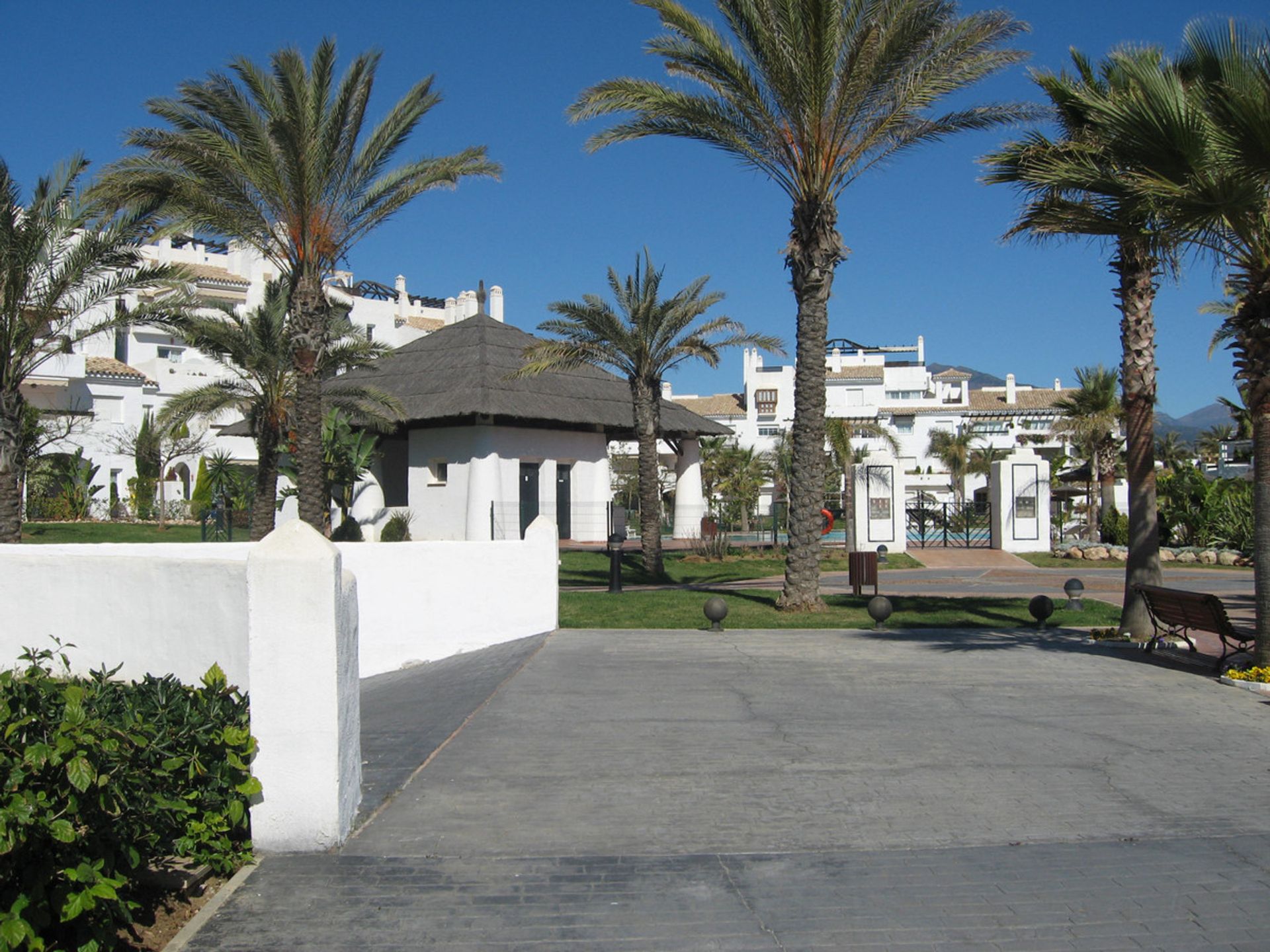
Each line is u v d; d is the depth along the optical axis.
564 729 8.33
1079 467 48.19
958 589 21.33
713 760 7.36
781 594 16.48
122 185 16.16
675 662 11.51
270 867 5.34
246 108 16.23
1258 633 10.36
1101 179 10.52
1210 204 9.66
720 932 4.57
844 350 90.56
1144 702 9.37
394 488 36.66
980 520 34.53
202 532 29.02
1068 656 11.91
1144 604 13.05
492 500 30.80
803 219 15.55
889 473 30.22
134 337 46.28
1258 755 7.52
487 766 7.22
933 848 5.60
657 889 5.05
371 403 29.41
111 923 4.30
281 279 26.39
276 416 26.39
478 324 36.62
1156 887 5.06
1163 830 5.90
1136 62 10.18
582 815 6.15
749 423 78.69
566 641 13.30
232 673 8.10
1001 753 7.57
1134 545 13.13
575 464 34.38
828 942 4.47
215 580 8.32
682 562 28.81
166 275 19.08
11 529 17.48
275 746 5.59
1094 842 5.71
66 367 37.34
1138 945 4.44
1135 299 13.01
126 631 9.32
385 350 27.88
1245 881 5.14
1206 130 9.45
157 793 4.84
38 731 4.28
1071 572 25.83
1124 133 9.83
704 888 5.06
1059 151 11.47
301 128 16.12
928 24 14.56
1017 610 16.98
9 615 10.48
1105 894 4.98
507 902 4.89
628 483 51.09
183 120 16.56
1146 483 13.07
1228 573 25.03
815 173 15.28
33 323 17.81
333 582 5.60
